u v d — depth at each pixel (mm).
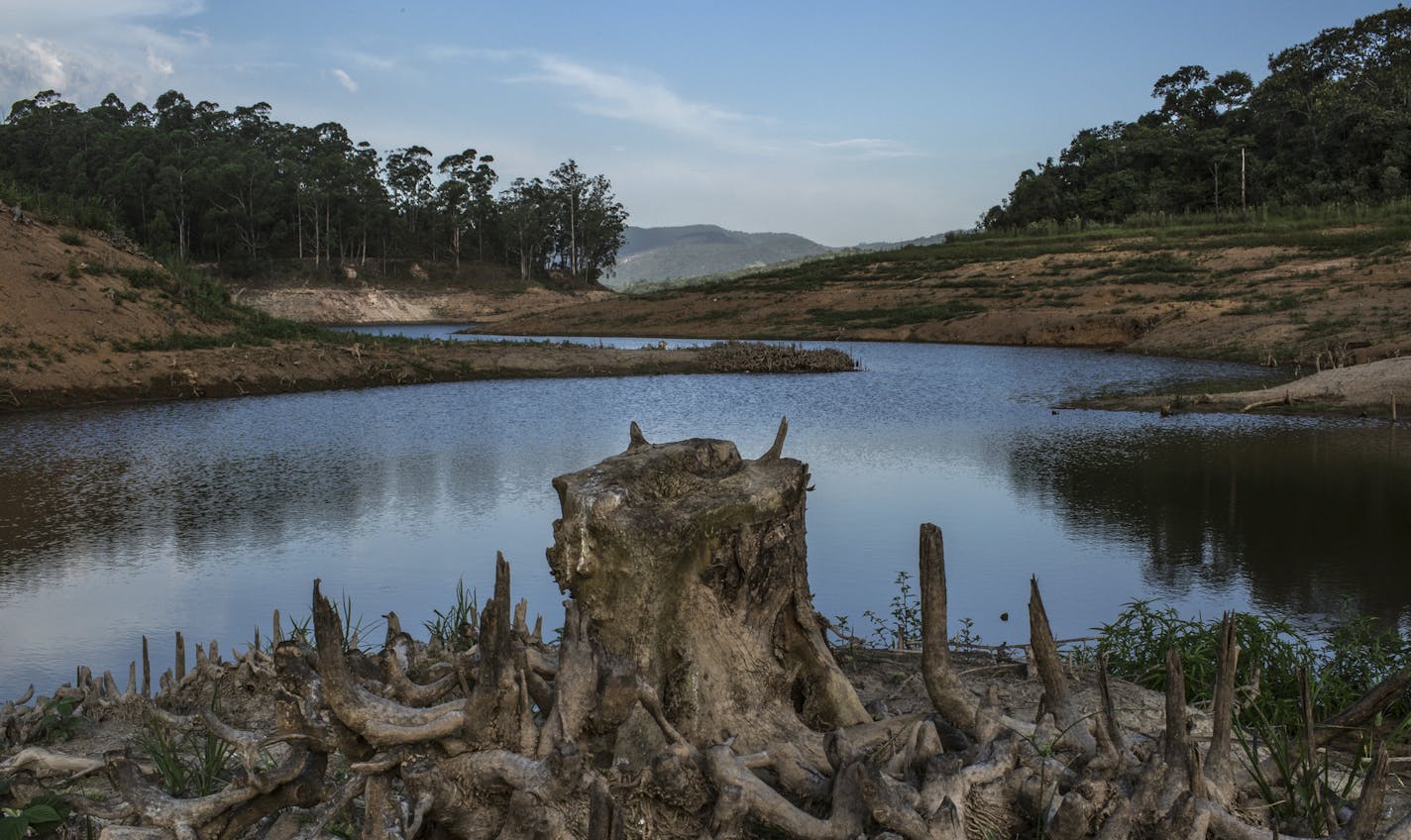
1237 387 27906
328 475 16031
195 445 19469
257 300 101312
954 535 11688
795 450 18812
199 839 3295
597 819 2703
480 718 3178
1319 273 49719
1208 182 90875
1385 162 82312
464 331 71875
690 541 3602
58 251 32375
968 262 70125
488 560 10508
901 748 3445
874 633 7391
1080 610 8641
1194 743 3201
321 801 3395
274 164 115625
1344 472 15633
